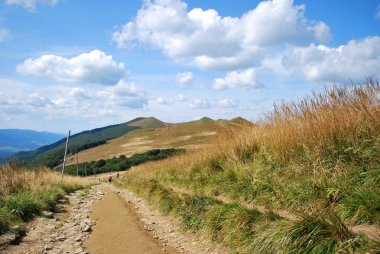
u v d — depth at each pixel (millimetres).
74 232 10625
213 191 10773
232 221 7578
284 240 5711
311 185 7141
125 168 99312
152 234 9781
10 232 9469
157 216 12258
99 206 16984
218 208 8547
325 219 5848
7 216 10297
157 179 19750
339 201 6293
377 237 4945
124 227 10617
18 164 20125
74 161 145500
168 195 13234
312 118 8812
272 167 9414
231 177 10672
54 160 106562
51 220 12180
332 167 7430
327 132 8117
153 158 98438
